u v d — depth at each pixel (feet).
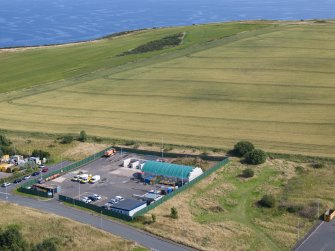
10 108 455.63
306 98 438.81
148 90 485.97
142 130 384.27
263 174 300.40
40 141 373.40
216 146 345.92
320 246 217.97
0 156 341.41
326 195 268.21
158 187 288.51
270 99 441.27
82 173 311.27
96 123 405.59
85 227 235.20
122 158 337.31
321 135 357.41
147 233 231.30
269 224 239.09
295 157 322.34
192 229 232.53
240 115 407.03
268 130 371.56
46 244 204.74
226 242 220.64
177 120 402.72
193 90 477.77
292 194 271.49
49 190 284.20
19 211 255.09
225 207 259.60
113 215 252.21
